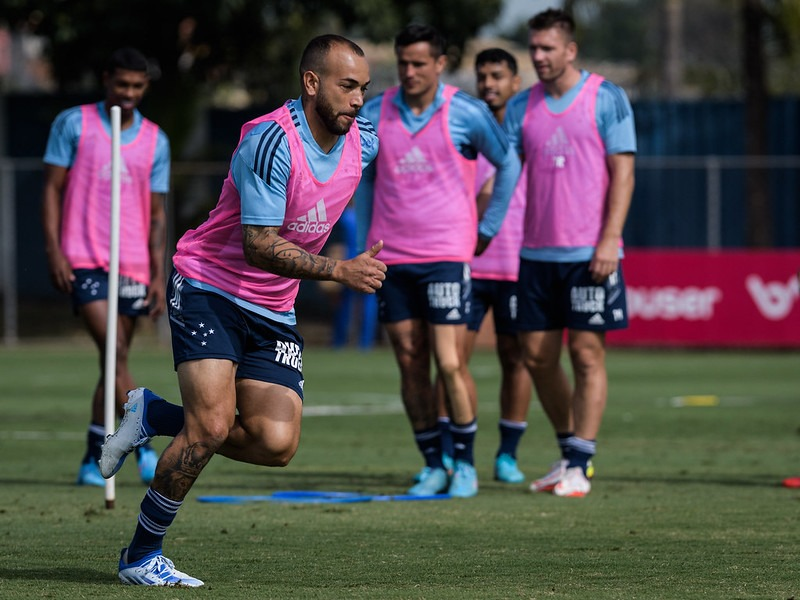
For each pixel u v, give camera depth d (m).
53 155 29.97
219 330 17.88
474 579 18.41
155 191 30.83
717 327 70.81
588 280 28.08
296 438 18.59
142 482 30.34
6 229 82.06
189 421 17.75
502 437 31.09
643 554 20.50
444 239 27.80
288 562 19.78
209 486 29.61
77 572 18.86
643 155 88.56
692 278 71.06
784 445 37.62
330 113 17.55
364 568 19.28
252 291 18.08
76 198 30.00
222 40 88.44
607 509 25.67
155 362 68.69
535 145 28.45
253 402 18.42
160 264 30.88
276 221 17.48
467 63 122.50
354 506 26.14
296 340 18.77
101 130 30.06
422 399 28.53
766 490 28.47
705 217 87.50
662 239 87.81
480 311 31.69
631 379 59.53
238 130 95.44
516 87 32.81
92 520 24.03
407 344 28.41
